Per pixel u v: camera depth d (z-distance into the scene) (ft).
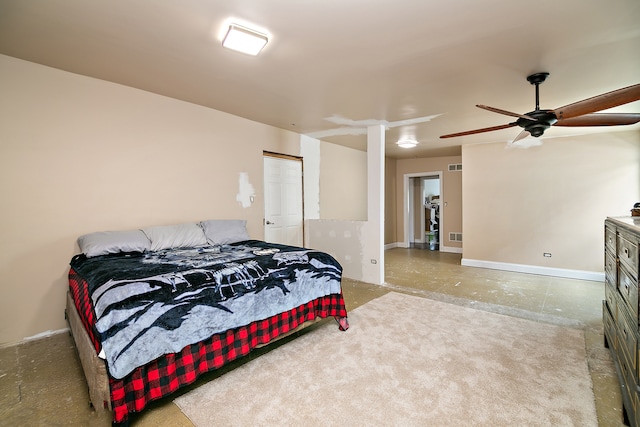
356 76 8.93
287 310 8.02
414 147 20.16
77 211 9.14
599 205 15.06
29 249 8.39
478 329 9.00
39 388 6.30
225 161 12.91
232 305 6.79
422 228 28.66
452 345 8.00
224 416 5.46
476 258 18.33
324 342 8.29
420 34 6.68
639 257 4.74
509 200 17.31
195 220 11.94
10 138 8.04
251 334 7.16
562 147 15.87
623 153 14.57
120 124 9.90
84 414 5.54
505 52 7.49
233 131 13.16
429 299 11.91
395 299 11.89
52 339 8.50
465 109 11.97
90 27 6.48
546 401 5.74
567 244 15.79
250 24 6.31
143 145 10.44
